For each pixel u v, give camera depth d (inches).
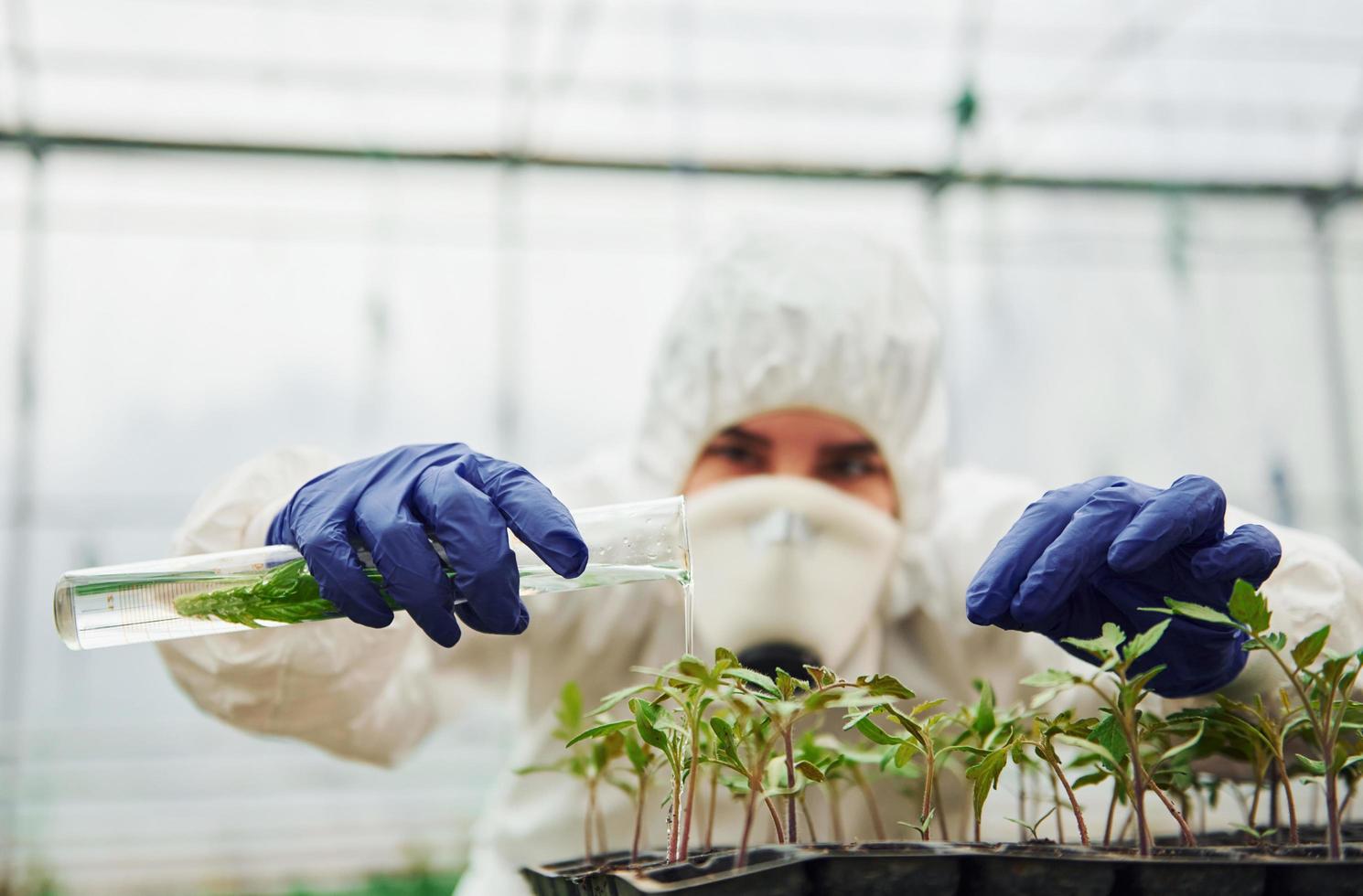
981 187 266.5
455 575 41.1
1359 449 281.7
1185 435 279.0
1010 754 37.0
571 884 35.2
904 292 75.4
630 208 261.7
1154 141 273.7
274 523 47.7
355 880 228.2
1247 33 262.5
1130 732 33.0
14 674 246.2
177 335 259.3
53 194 247.0
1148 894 29.8
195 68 237.5
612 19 247.6
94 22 231.6
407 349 264.5
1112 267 279.6
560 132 253.6
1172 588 40.0
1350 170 275.1
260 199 255.8
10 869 233.1
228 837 253.6
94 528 254.1
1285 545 51.3
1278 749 36.3
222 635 56.7
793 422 71.0
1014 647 70.0
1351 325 283.6
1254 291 282.7
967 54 257.4
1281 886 30.2
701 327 72.9
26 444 248.8
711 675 31.2
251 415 260.5
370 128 246.8
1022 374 275.9
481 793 271.7
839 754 41.9
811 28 253.9
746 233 75.1
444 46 243.6
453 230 262.5
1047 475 275.0
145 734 266.1
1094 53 260.5
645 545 42.9
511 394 264.1
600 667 73.1
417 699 73.1
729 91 255.4
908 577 71.5
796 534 64.7
